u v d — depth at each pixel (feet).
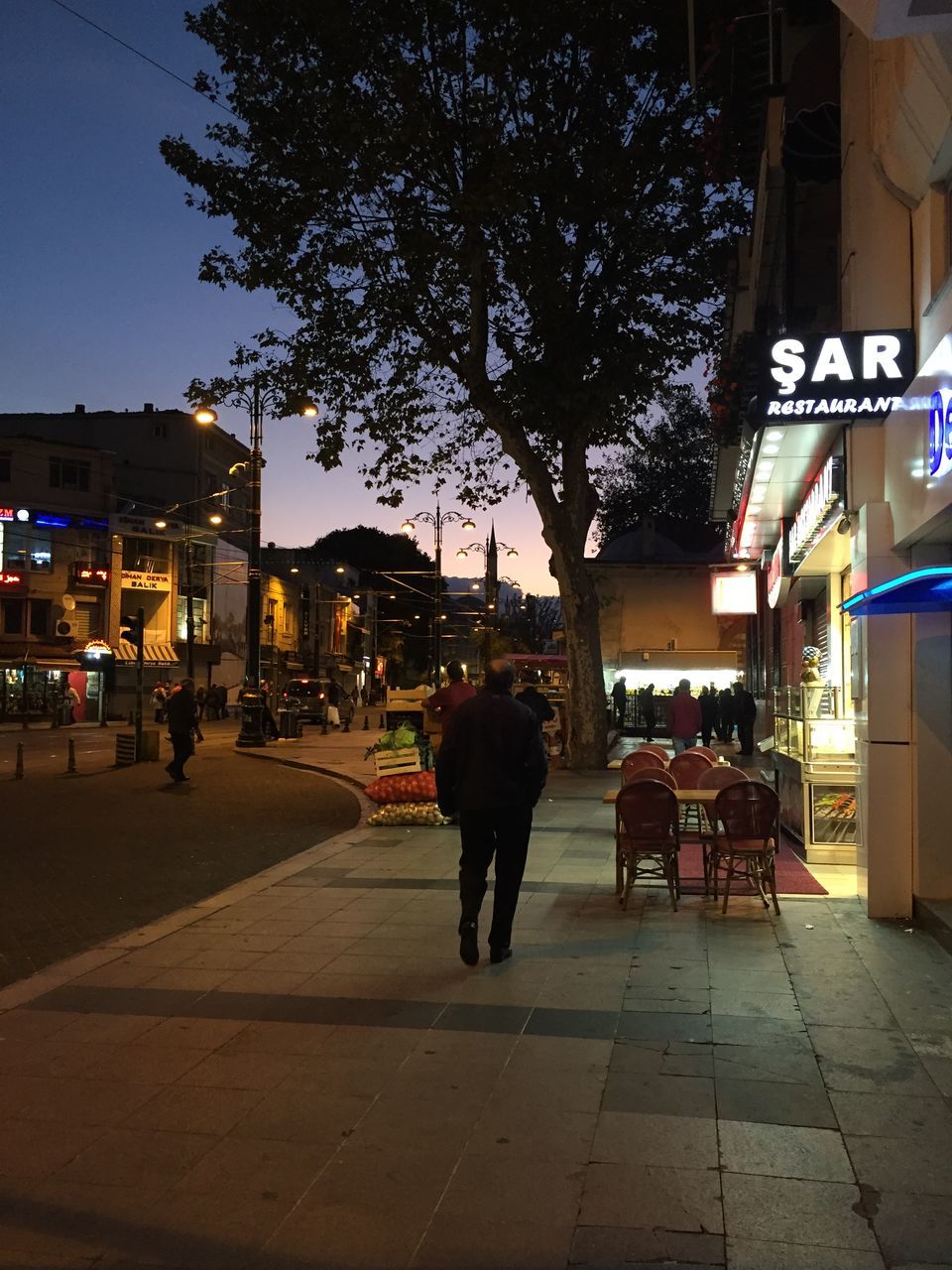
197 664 171.32
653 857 27.91
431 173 59.47
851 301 25.59
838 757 31.63
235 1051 16.25
